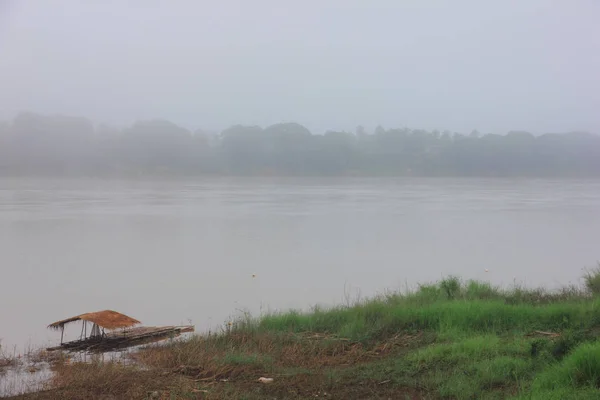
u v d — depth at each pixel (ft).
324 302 52.29
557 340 23.00
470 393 18.78
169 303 53.21
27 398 21.47
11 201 214.48
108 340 33.94
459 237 109.19
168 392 20.90
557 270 71.97
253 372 23.36
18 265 76.84
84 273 70.85
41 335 40.65
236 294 57.52
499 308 30.66
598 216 156.04
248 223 136.56
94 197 243.60
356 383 21.15
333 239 106.11
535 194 276.21
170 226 129.29
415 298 38.68
